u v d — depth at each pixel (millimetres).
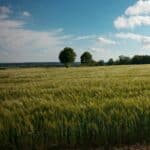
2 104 7773
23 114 6223
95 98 8211
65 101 7664
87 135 5250
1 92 11430
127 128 5367
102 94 9094
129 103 6906
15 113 6316
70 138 5117
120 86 11492
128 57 91812
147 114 5879
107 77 18875
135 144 5223
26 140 4984
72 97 8461
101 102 7363
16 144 5074
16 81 19094
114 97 8398
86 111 6289
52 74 26797
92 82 14203
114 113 5953
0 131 5133
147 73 23062
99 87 11312
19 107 7238
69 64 75250
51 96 8875
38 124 5547
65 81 15891
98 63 88750
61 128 5160
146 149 4930
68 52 73875
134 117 5625
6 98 9641
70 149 5047
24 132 5105
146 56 90250
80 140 5211
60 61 75562
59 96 9125
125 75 20766
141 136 5422
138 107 6379
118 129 5316
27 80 19547
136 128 5449
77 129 5219
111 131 5324
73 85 13000
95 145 5207
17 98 9625
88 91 10055
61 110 6387
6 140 5016
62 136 5129
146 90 10023
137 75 20266
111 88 10891
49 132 5121
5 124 5469
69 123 5301
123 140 5336
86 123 5430
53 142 5094
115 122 5430
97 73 25875
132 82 13383
